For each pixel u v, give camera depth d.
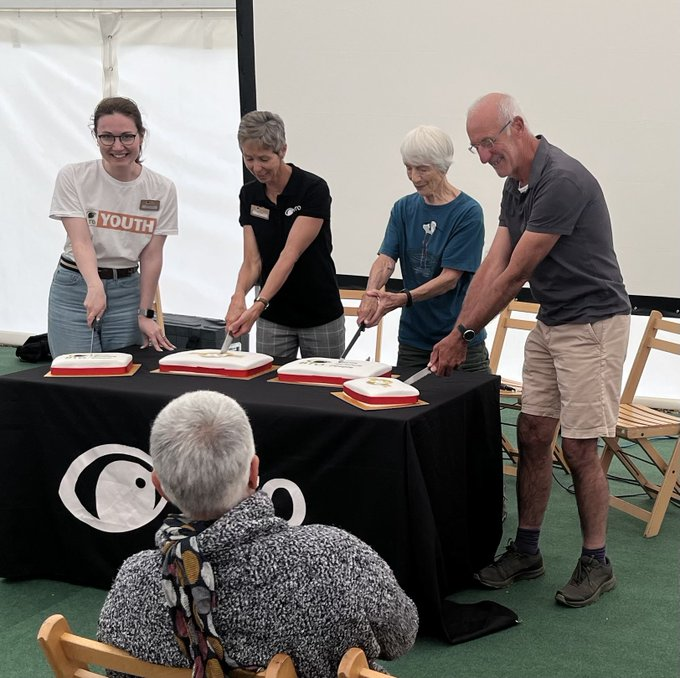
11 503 2.83
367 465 2.33
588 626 2.58
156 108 5.50
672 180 4.43
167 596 1.25
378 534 2.35
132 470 2.68
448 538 2.56
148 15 5.35
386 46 4.68
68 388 2.71
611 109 4.44
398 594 1.37
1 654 2.46
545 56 4.47
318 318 3.32
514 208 2.68
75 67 5.61
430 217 3.19
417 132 3.06
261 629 1.25
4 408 2.79
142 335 3.32
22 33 5.64
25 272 6.14
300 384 2.70
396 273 4.88
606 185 4.53
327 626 1.27
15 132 5.84
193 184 5.56
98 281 3.08
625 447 4.45
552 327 2.68
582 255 2.57
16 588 2.87
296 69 4.85
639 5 4.30
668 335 4.79
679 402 4.85
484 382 2.71
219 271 5.65
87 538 2.79
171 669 1.31
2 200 6.02
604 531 2.78
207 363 2.82
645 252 4.55
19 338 6.27
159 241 3.24
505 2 4.47
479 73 4.58
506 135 2.52
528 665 2.36
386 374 2.77
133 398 2.61
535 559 2.91
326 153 4.89
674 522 3.45
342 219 4.93
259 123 2.99
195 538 1.25
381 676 1.21
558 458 3.83
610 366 2.62
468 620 2.54
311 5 4.76
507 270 2.57
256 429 2.45
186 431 1.30
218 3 5.15
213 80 5.37
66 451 2.75
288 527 1.32
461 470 2.59
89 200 3.09
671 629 2.56
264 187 3.21
